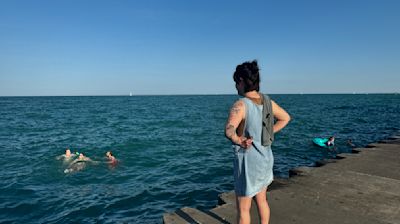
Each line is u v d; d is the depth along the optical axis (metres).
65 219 6.86
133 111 49.62
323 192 5.04
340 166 6.76
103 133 21.86
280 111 2.92
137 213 7.14
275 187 5.38
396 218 4.02
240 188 2.81
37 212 7.25
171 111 49.47
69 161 12.56
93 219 6.85
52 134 21.47
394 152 8.30
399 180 5.70
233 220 3.98
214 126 26.33
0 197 8.23
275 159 12.70
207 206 7.50
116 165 11.88
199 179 9.77
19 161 12.66
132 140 18.33
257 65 2.80
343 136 19.48
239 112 2.66
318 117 35.28
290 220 3.95
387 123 27.62
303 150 14.77
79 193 8.55
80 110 52.47
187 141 17.88
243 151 2.77
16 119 34.12
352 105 68.44
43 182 9.66
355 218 4.02
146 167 11.52
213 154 13.88
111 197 8.21
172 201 7.87
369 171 6.33
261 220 3.13
